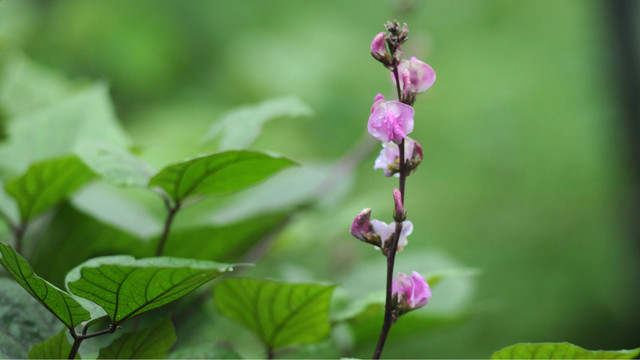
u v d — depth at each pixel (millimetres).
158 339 934
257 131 1038
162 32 2230
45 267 1059
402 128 903
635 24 1870
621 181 2078
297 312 990
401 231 911
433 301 1108
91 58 2133
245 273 1178
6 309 949
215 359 945
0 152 1080
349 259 1225
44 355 925
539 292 2088
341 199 1157
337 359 1086
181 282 890
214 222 1090
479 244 2170
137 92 2160
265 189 1156
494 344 1932
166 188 981
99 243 1063
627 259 2107
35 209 1042
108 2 2193
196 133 1977
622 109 1979
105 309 905
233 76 2229
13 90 1194
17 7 1911
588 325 2113
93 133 1109
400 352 1728
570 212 2238
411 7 1217
